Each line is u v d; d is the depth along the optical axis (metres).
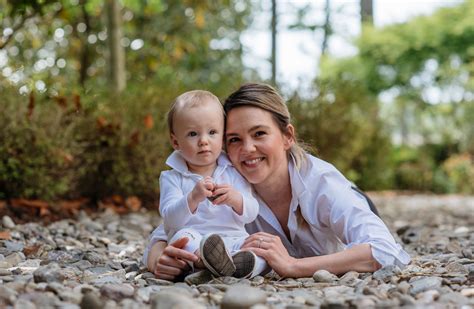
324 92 10.33
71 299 2.38
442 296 2.43
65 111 6.45
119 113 6.90
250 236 2.98
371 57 19.45
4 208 5.78
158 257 3.04
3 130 5.80
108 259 3.81
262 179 3.08
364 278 2.86
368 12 19.53
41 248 3.87
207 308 2.28
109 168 6.89
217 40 16.16
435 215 8.30
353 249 2.93
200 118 3.02
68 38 10.85
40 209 5.95
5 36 6.80
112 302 2.36
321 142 9.97
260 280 2.84
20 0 6.09
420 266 3.32
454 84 19.36
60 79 8.52
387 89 19.78
